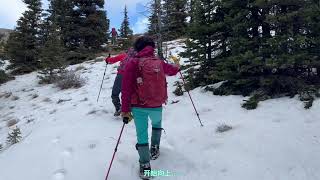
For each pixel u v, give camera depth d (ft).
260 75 12.91
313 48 12.29
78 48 39.91
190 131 10.37
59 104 19.16
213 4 15.11
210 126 10.48
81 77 26.23
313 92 11.57
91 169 8.77
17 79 33.88
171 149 9.44
